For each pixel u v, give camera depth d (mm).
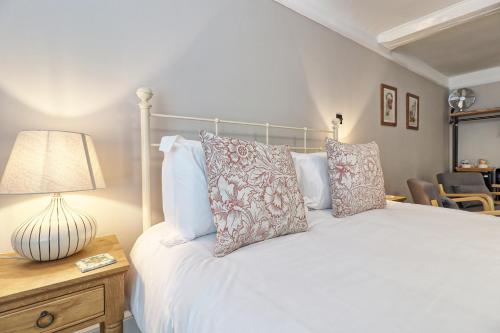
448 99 4258
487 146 4070
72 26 1195
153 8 1420
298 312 564
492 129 4023
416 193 2506
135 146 1366
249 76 1838
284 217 1081
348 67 2584
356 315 547
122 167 1329
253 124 1761
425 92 3771
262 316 559
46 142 870
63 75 1177
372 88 2857
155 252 999
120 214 1325
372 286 672
